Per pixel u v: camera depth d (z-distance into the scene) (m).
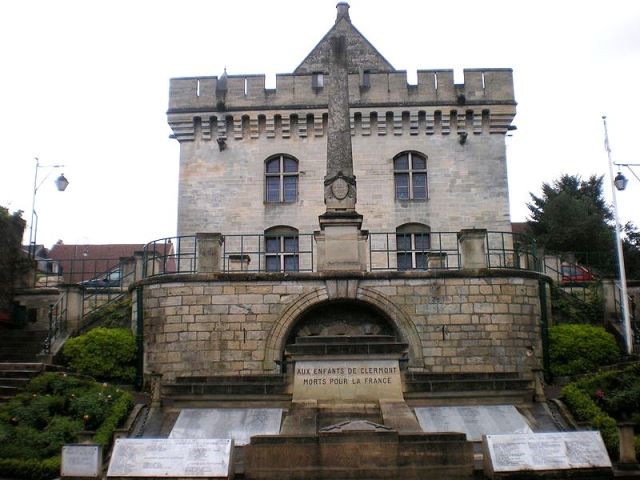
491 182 30.86
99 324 24.16
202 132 31.50
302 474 12.60
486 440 12.51
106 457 14.82
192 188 31.06
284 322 21.52
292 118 31.42
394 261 30.14
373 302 21.62
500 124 31.28
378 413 15.02
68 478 12.74
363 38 35.28
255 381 17.12
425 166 31.22
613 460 14.69
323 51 34.84
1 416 16.72
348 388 15.77
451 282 21.78
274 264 30.25
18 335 24.41
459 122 31.28
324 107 31.19
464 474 12.62
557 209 47.00
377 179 30.92
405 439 12.77
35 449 15.40
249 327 21.55
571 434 12.54
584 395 17.27
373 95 31.44
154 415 16.45
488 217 30.58
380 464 12.64
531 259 27.27
